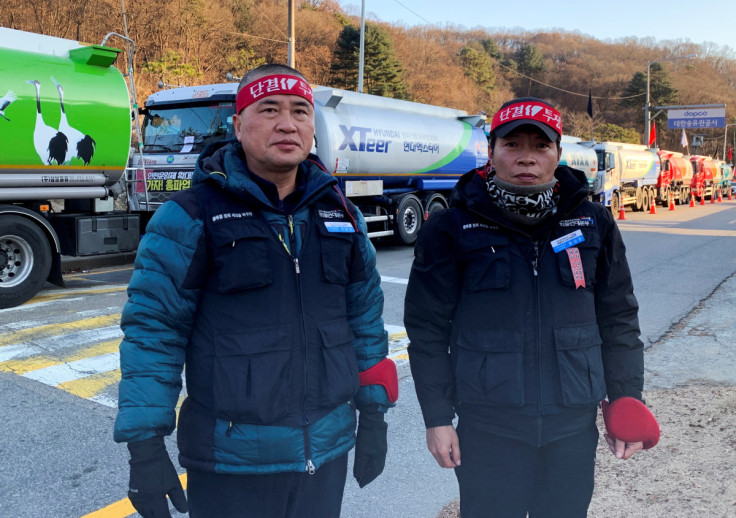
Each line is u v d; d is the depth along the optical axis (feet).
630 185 88.53
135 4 99.91
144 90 92.94
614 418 6.46
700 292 27.68
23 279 23.90
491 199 6.38
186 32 112.16
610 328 6.68
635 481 10.38
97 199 26.86
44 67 23.34
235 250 5.64
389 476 11.21
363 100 39.45
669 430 12.44
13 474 11.01
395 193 43.42
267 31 156.76
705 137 305.53
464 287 6.46
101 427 13.04
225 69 121.08
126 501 10.25
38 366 16.80
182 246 5.64
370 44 181.16
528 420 6.18
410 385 15.87
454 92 231.71
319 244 6.04
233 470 5.61
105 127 25.02
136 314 5.64
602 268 6.57
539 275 6.29
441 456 6.53
